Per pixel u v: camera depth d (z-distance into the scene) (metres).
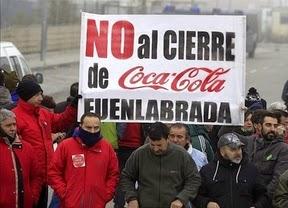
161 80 21.06
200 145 23.84
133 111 21.03
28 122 21.94
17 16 125.56
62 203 20.53
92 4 118.50
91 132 20.36
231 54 21.06
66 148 20.59
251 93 30.38
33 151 20.92
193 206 21.09
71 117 22.64
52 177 20.56
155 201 19.61
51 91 75.19
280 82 86.44
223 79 21.03
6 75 29.23
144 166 19.78
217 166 19.58
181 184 19.72
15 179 20.19
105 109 21.08
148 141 20.36
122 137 27.62
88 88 21.03
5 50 45.41
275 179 20.27
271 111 21.16
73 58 116.69
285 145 20.66
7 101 25.05
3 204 20.14
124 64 21.09
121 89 21.03
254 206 19.41
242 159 19.61
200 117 21.00
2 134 20.14
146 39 21.09
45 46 105.19
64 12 133.12
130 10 117.50
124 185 19.97
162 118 21.02
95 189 20.44
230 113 21.00
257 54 143.62
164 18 21.08
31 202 20.80
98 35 21.06
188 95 21.02
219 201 19.36
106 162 20.67
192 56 21.08
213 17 21.03
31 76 27.81
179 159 19.70
